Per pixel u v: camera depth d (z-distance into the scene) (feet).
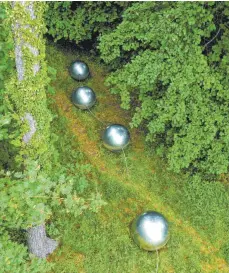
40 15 19.86
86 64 40.55
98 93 40.60
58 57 42.70
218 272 28.60
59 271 27.86
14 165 27.71
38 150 23.25
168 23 25.84
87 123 37.50
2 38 22.07
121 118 38.45
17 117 21.97
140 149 35.70
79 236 29.71
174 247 29.66
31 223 19.47
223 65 27.12
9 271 17.84
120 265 28.40
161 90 31.37
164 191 33.04
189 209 32.07
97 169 33.53
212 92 28.27
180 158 30.01
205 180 33.32
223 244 30.40
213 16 26.68
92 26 38.68
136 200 32.19
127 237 29.58
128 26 28.58
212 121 28.43
